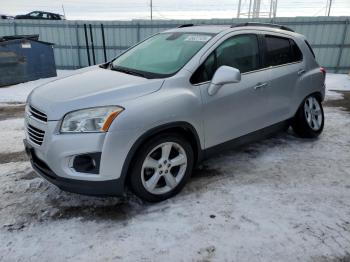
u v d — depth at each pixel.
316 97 4.68
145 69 3.34
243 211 2.82
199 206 2.90
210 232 2.54
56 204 2.93
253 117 3.64
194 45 3.35
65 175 2.55
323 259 2.27
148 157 2.78
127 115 2.55
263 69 3.71
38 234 2.51
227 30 3.47
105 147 2.49
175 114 2.80
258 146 4.36
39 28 13.66
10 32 13.87
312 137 4.59
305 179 3.44
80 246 2.38
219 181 3.37
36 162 2.84
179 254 2.30
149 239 2.46
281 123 4.12
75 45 13.76
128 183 2.81
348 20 12.12
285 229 2.58
